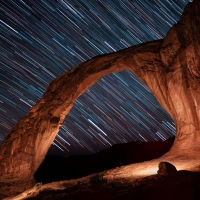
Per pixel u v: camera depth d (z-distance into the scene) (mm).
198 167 10148
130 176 10594
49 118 15648
